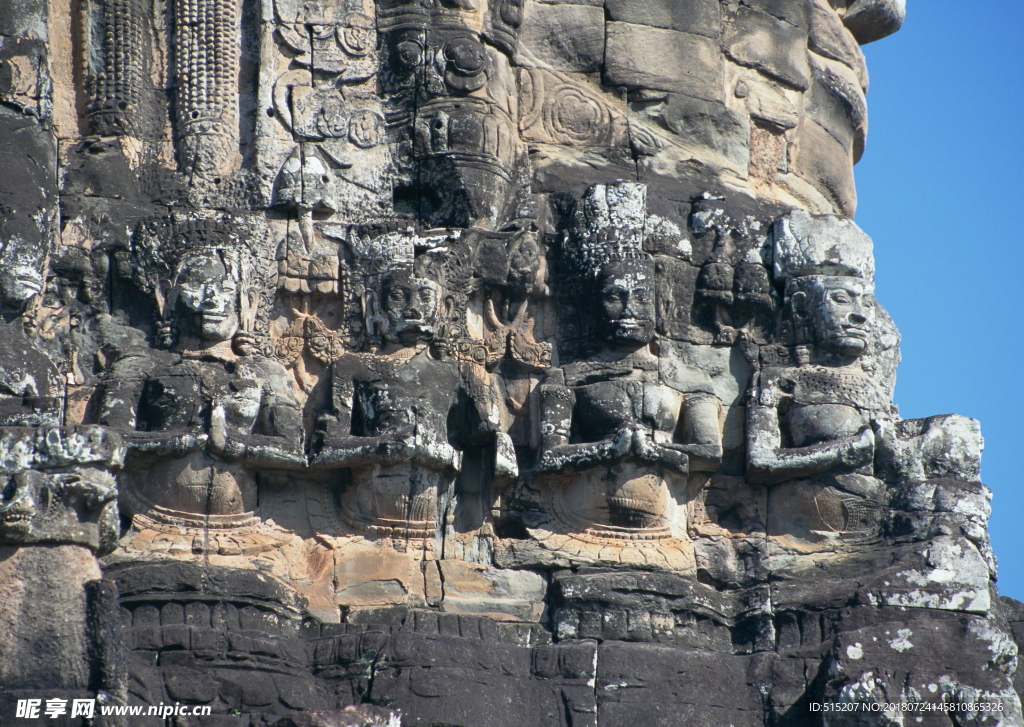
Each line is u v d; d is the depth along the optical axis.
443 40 55.53
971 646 50.12
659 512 52.50
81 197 52.78
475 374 52.91
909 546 52.28
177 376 50.72
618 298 53.38
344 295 53.06
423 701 47.59
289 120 54.59
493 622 50.25
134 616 47.72
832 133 61.59
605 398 52.97
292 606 49.62
